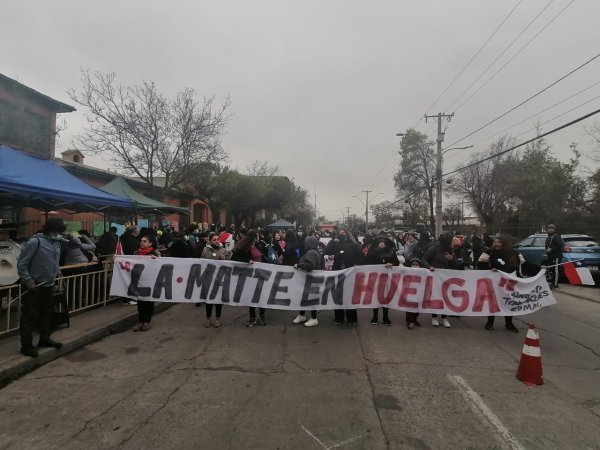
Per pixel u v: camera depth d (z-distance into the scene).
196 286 7.42
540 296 7.31
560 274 13.38
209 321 7.53
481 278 7.46
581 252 13.23
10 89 12.78
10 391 4.57
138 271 7.34
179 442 3.47
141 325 7.29
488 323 7.50
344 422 3.84
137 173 19.22
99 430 3.69
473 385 4.79
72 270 8.07
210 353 5.91
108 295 8.95
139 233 10.23
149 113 18.62
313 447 3.41
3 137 12.55
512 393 4.58
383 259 7.92
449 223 57.62
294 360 5.61
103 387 4.67
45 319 5.69
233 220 45.62
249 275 7.47
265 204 42.69
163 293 7.32
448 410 4.12
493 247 7.83
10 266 7.02
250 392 4.52
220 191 31.20
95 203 9.51
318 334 7.02
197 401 4.29
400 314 8.82
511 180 34.59
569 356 6.04
